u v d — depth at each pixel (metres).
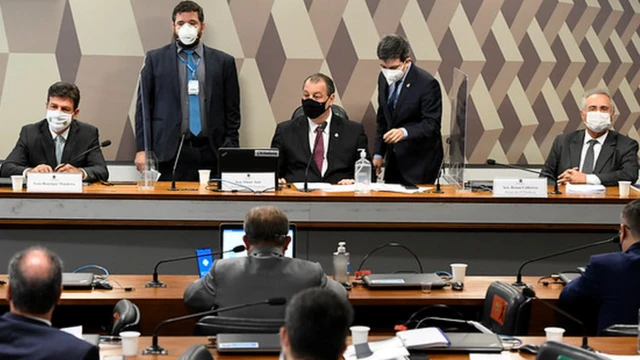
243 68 10.43
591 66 11.55
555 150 8.77
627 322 5.35
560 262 7.84
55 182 7.45
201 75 9.52
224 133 9.66
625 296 5.35
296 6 10.50
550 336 4.70
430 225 7.62
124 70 10.22
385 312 6.31
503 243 7.78
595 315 5.82
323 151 8.43
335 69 10.59
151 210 7.47
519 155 11.27
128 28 10.20
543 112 11.32
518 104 11.21
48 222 7.45
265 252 4.95
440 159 9.02
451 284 6.12
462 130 7.90
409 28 10.74
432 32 10.81
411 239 7.70
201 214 7.46
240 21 10.38
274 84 10.49
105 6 10.17
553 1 11.25
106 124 10.25
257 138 10.51
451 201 7.61
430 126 8.85
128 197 7.44
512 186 7.68
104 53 10.17
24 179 7.75
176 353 4.47
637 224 5.38
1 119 10.09
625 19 11.75
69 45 10.14
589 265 5.43
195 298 4.93
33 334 3.56
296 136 8.44
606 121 8.44
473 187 8.16
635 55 11.84
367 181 7.77
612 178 8.36
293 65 10.52
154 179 7.81
